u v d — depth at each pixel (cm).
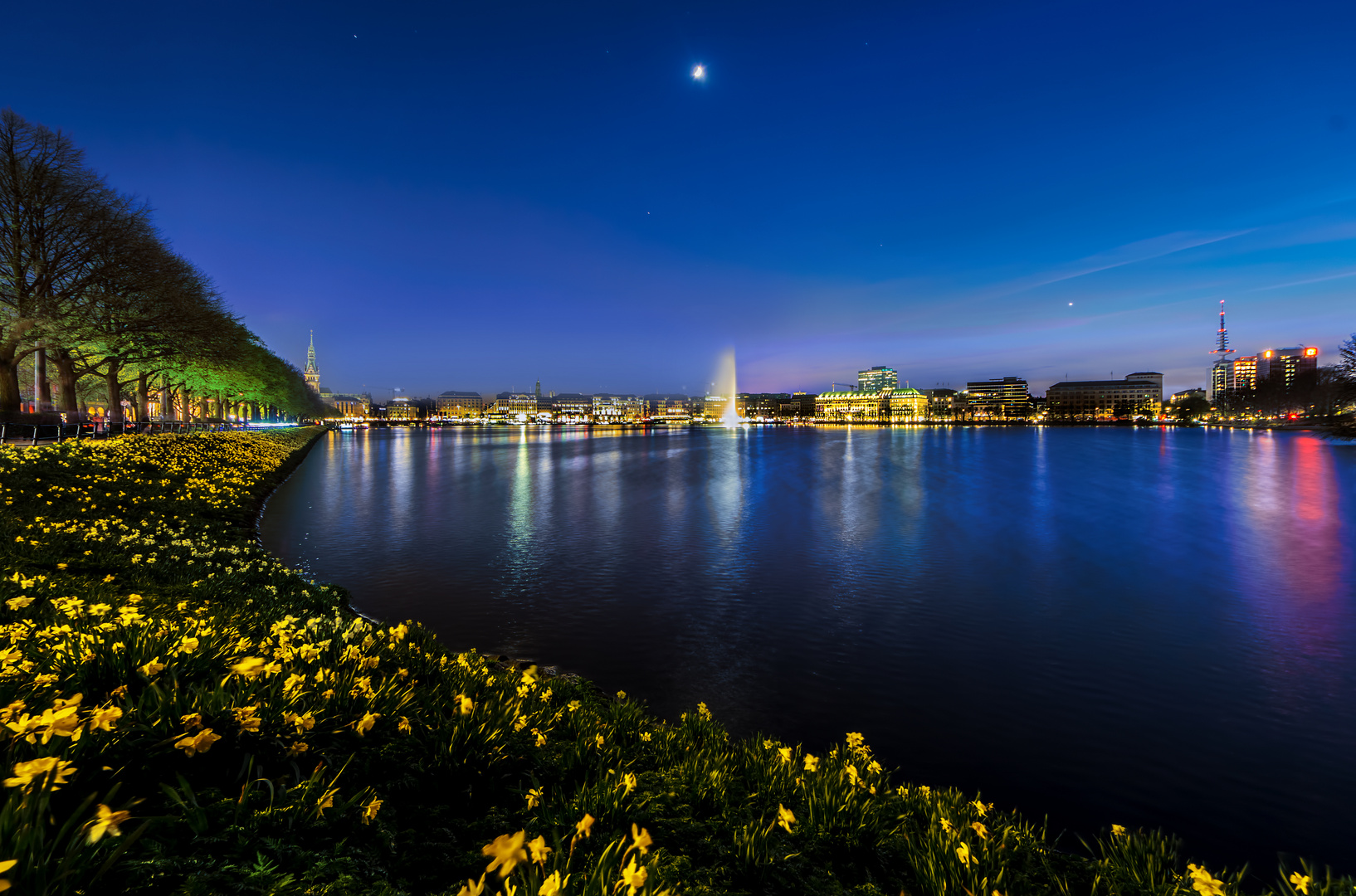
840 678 1273
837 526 3077
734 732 1044
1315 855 762
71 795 285
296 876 284
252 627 886
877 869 474
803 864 453
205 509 2491
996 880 457
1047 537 2795
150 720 352
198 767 342
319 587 1609
